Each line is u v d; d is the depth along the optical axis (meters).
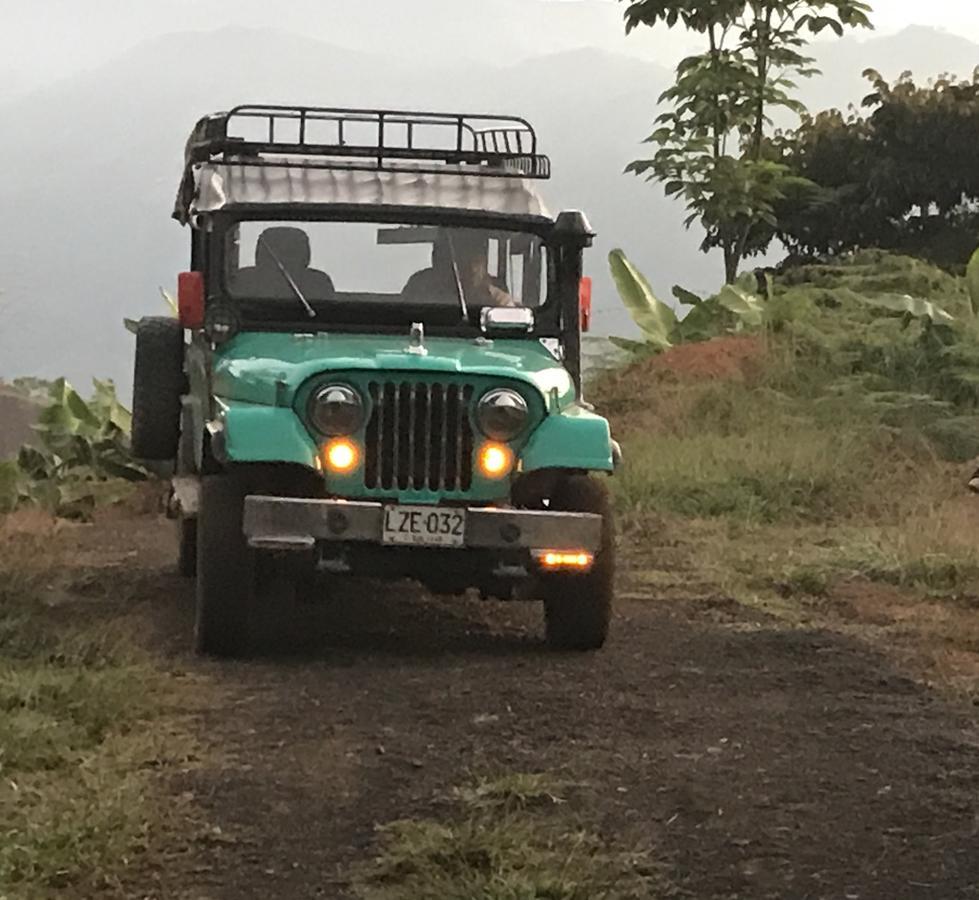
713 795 5.72
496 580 7.68
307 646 7.90
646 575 9.80
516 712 6.71
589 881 4.90
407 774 5.90
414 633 8.27
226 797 5.65
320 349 7.89
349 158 8.95
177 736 6.32
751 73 19.73
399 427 7.49
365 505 7.33
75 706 6.50
